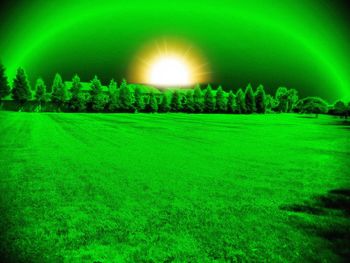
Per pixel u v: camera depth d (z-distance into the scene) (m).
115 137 20.44
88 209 6.64
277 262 4.53
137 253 4.74
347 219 6.26
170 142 18.48
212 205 7.06
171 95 76.75
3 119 32.25
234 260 4.57
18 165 10.87
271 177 9.94
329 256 4.70
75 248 4.87
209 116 61.88
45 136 19.55
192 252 4.80
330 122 44.88
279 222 6.06
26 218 6.05
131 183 8.85
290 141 20.12
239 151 15.34
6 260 4.49
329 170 11.05
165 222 5.98
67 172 10.05
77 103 63.06
